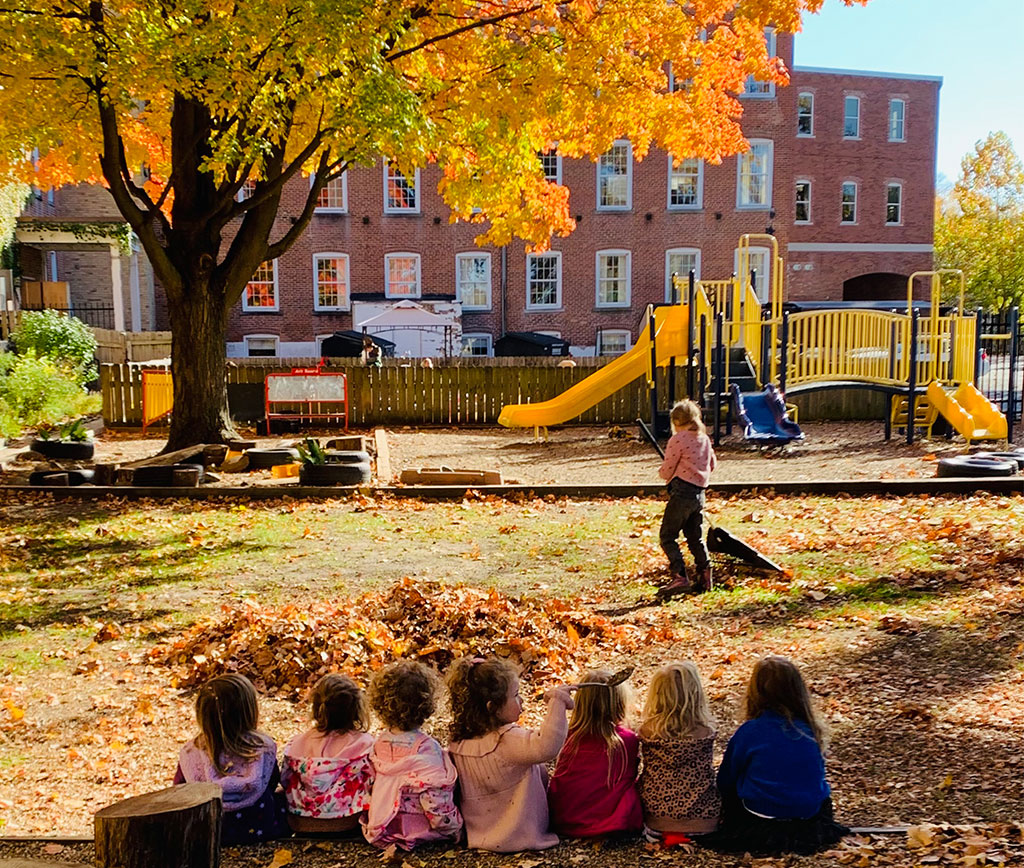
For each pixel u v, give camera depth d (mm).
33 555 11719
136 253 35031
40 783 5945
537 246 21438
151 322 38594
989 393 23203
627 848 4367
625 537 11945
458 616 8258
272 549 11750
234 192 17453
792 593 9188
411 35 15977
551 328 40031
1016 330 20344
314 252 38906
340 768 4613
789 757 4324
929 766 5332
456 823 4445
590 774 4492
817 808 4324
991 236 53844
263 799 4574
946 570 9469
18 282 32094
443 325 37375
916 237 45875
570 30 17406
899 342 20703
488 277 39625
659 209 39969
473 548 11578
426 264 39375
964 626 7809
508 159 19047
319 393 24719
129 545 12109
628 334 40188
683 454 9352
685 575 9500
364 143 14219
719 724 6273
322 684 4770
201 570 10836
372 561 11070
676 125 18312
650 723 4531
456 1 16984
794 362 20844
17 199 28891
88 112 14812
